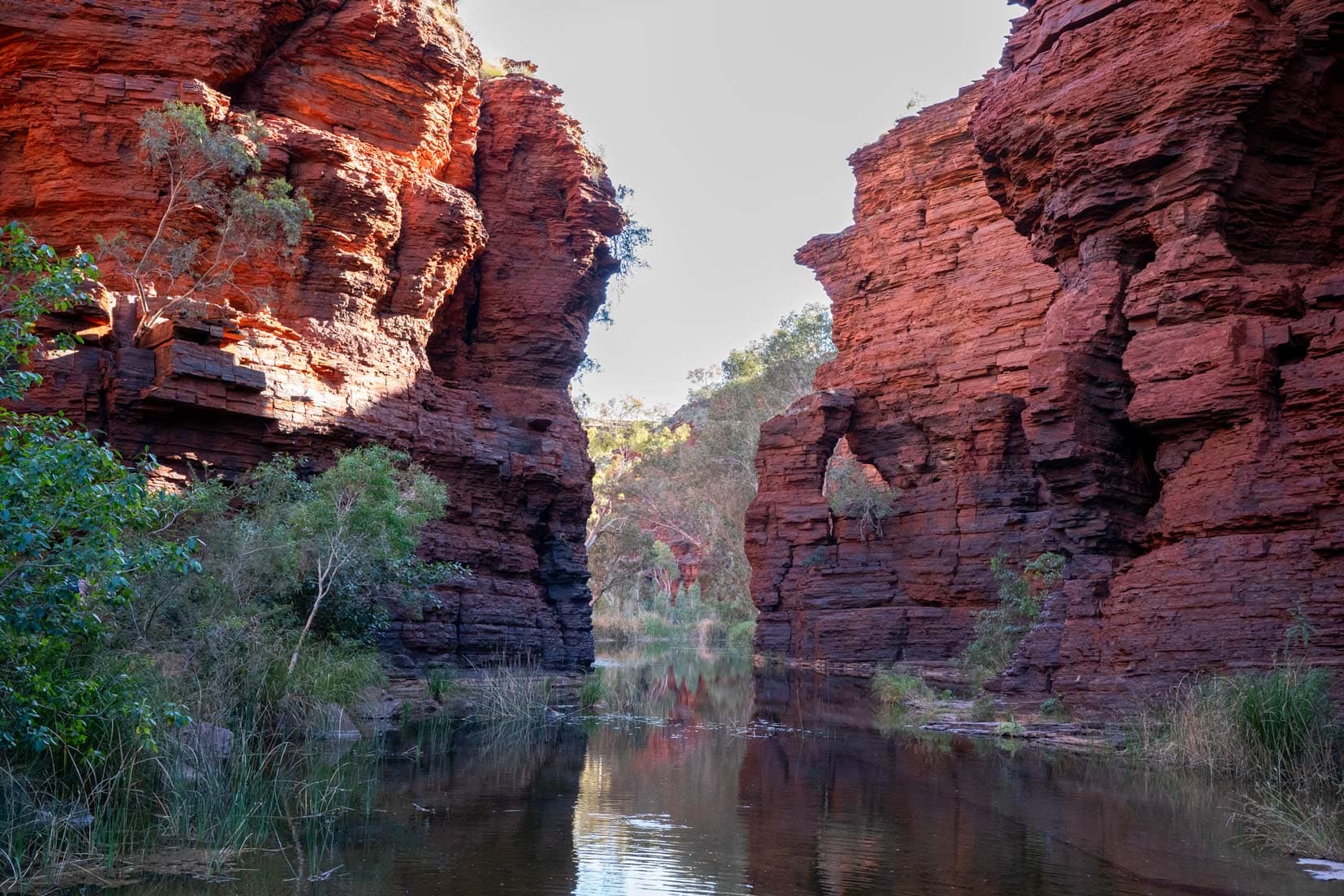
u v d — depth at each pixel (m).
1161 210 18.30
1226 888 7.59
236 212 19.30
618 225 31.12
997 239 36.38
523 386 28.75
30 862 7.36
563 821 9.56
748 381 59.66
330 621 16.89
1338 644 14.30
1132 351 17.94
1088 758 14.12
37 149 19.44
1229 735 13.09
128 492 8.26
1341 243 17.84
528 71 31.64
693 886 7.47
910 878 7.79
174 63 20.22
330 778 10.95
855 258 41.59
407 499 16.97
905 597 35.72
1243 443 16.47
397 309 23.88
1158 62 18.17
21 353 8.87
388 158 23.66
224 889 6.99
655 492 70.81
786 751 14.77
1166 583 16.45
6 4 19.16
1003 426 33.66
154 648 12.09
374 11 23.38
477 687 20.25
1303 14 17.30
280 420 19.12
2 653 8.02
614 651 48.56
